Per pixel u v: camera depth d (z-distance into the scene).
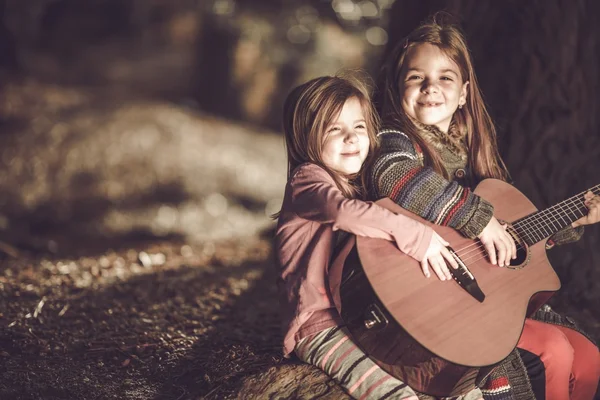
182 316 4.85
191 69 20.98
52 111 13.90
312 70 16.52
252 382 3.56
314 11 16.84
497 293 3.41
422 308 3.26
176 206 11.69
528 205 3.72
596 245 4.68
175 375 3.97
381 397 3.28
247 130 15.20
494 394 3.45
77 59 23.61
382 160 3.55
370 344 3.30
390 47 5.41
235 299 5.28
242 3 17.59
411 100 3.76
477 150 3.91
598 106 4.75
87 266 6.00
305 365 3.55
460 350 3.24
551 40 4.74
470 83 3.86
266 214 12.05
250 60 16.97
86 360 4.14
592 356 3.74
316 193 3.37
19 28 19.66
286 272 3.46
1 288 5.22
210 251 7.04
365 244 3.32
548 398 3.59
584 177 4.71
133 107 14.23
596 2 4.73
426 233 3.30
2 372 3.93
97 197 11.71
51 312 4.78
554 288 3.54
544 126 4.78
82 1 25.44
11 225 10.51
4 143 12.69
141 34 25.48
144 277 5.68
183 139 13.23
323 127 3.51
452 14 4.90
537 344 3.58
